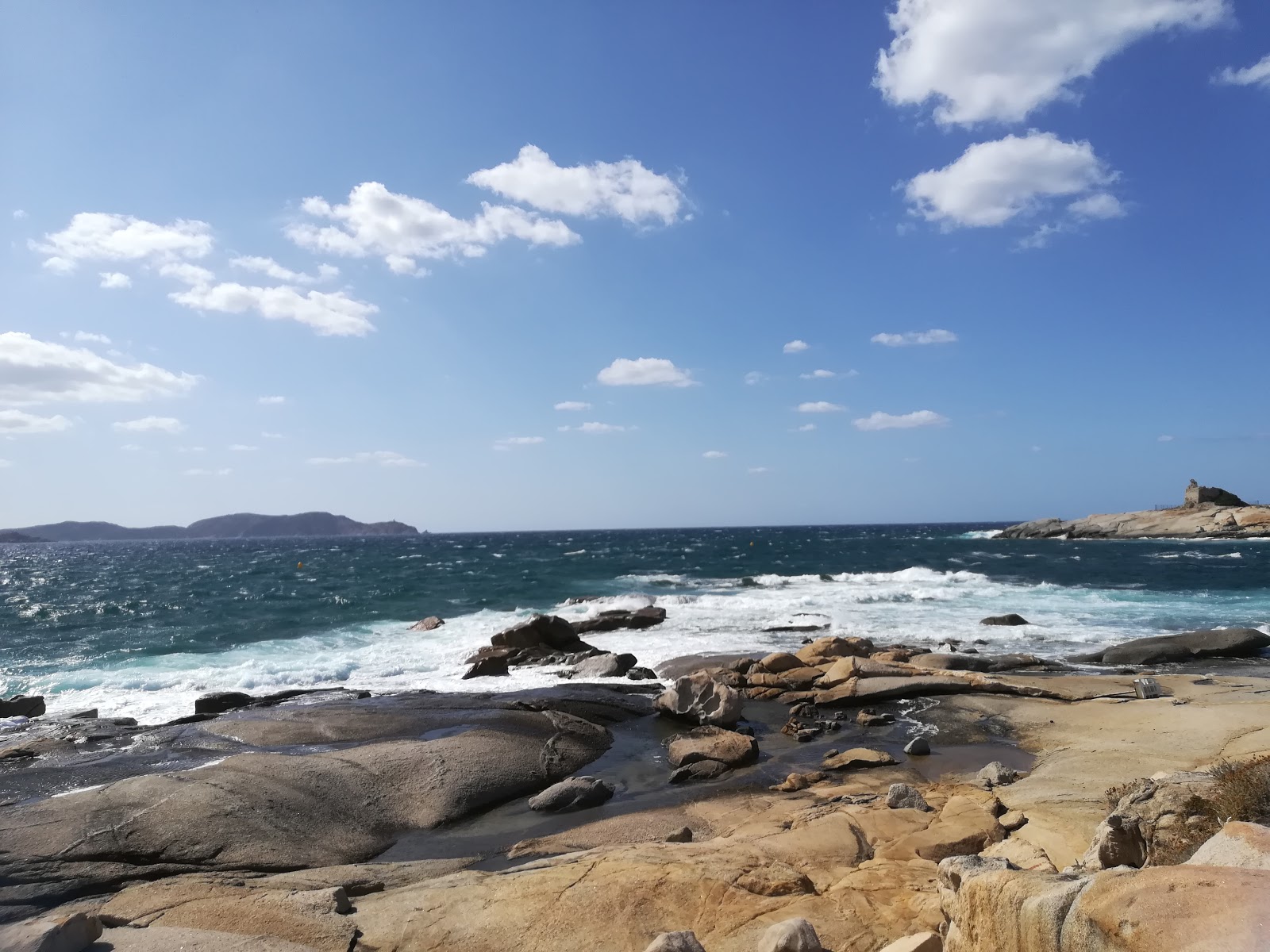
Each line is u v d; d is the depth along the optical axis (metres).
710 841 9.09
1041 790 10.48
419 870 8.79
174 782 10.62
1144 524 92.62
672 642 25.38
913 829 9.20
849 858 8.32
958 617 29.20
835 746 14.50
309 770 11.35
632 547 94.94
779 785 12.20
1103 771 11.07
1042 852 7.89
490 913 6.92
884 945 6.12
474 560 70.06
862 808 10.16
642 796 11.85
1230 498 94.88
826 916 6.68
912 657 20.64
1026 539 100.75
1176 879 3.54
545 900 7.09
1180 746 11.98
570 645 24.17
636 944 6.40
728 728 15.74
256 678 20.39
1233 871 3.46
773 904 6.93
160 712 17.30
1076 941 3.75
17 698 16.73
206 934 6.14
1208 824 6.03
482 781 11.68
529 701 16.80
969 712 16.22
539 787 12.08
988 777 11.63
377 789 11.09
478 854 9.61
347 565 65.19
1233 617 28.31
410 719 15.02
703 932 6.51
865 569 54.97
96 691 19.25
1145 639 21.80
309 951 5.91
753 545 94.62
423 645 25.28
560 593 40.28
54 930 5.59
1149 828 6.49
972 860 5.50
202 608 35.28
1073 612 30.00
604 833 10.09
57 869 8.59
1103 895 3.73
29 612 34.97
